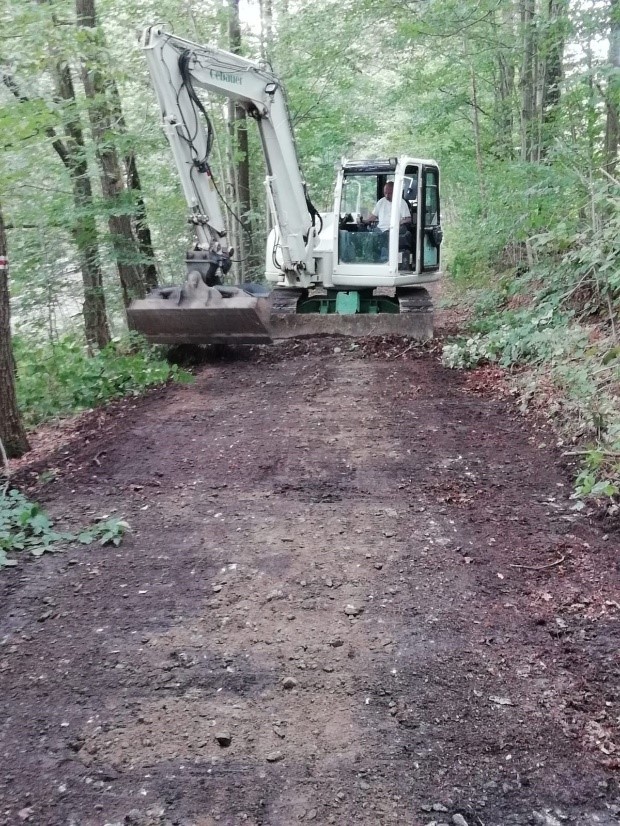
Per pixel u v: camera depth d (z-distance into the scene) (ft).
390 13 36.65
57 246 43.42
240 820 8.36
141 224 45.27
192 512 17.12
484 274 44.42
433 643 11.48
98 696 10.55
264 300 30.07
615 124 29.94
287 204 33.76
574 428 19.83
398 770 8.99
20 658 11.56
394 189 34.14
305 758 9.23
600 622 11.89
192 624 12.30
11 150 31.83
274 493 17.97
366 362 30.40
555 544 14.61
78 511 17.61
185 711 10.16
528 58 34.68
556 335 24.02
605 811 8.34
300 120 49.44
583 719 9.75
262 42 46.73
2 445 21.42
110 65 36.63
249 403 26.02
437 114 45.24
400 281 35.19
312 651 11.40
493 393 25.30
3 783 9.00
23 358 32.71
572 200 26.86
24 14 28.78
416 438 21.40
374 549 14.69
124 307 44.93
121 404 27.86
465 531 15.38
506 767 8.99
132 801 8.66
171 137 29.43
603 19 26.71
